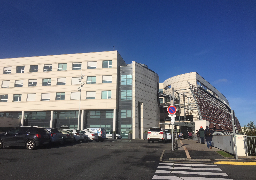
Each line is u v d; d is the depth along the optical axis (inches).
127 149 563.8
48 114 1744.6
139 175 270.1
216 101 2487.7
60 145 700.0
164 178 255.1
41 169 302.7
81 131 952.3
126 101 1764.3
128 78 1804.9
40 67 1800.0
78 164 341.4
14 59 1845.5
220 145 572.7
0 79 1831.9
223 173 281.3
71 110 1718.8
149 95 1950.1
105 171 292.2
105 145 703.1
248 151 423.2
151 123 1923.0
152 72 2046.0
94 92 1706.4
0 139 570.6
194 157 407.5
